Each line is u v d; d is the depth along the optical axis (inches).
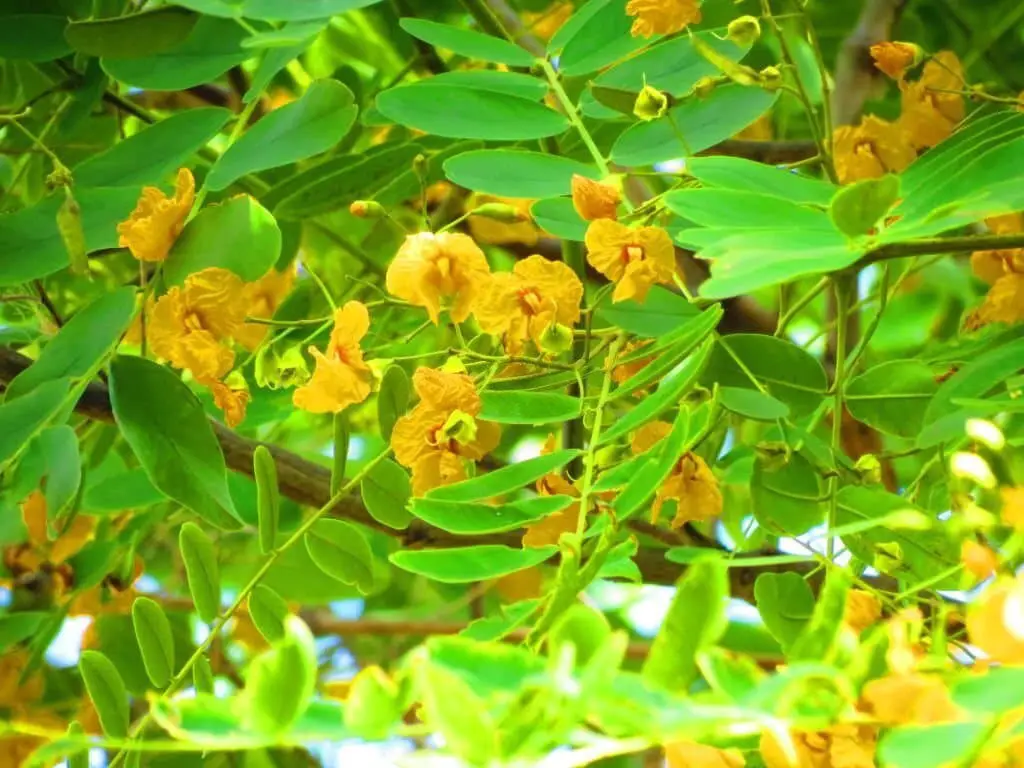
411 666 22.4
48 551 30.8
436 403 26.6
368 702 22.6
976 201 25.1
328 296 28.5
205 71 29.2
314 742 22.8
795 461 27.7
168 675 26.5
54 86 30.2
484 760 22.0
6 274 27.8
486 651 22.6
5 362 29.8
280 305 31.9
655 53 29.7
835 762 23.0
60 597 30.8
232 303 27.1
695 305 28.7
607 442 26.8
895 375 29.4
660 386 26.9
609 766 27.4
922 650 25.0
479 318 27.2
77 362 27.1
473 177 28.4
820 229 25.6
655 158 29.0
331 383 27.0
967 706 22.1
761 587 26.0
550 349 27.2
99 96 30.3
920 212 26.0
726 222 26.0
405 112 28.8
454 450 26.7
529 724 22.2
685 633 23.0
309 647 22.6
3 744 29.7
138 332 29.2
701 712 22.4
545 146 31.0
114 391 26.9
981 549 24.4
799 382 29.6
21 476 26.7
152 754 28.9
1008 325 30.3
